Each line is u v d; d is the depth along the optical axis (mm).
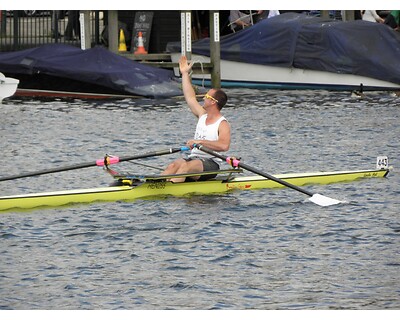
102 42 111562
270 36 103250
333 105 88562
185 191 49594
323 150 64062
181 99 93750
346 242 40906
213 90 49062
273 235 42094
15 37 108000
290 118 79625
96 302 33969
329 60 100688
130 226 43469
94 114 82250
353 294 34688
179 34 113125
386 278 36312
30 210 46531
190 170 49281
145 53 106938
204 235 42062
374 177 54375
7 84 86750
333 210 46500
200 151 49688
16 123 76375
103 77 93500
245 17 112875
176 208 46844
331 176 53156
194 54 106125
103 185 52438
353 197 49344
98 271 37188
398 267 37531
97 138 69438
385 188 51375
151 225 43625
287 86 103438
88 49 96312
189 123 77062
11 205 46562
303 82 102625
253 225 43688
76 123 76750
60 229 42969
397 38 100312
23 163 59562
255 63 104000
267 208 47000
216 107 49156
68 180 53781
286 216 45438
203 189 50000
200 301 34094
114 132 72250
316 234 42219
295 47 101812
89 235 42000
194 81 105938
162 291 35062
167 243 40781
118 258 38781
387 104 89125
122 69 95125
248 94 98688
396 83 99250
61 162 59969
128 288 35375
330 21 102750
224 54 105062
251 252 39562
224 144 49031
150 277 36531
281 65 102625
